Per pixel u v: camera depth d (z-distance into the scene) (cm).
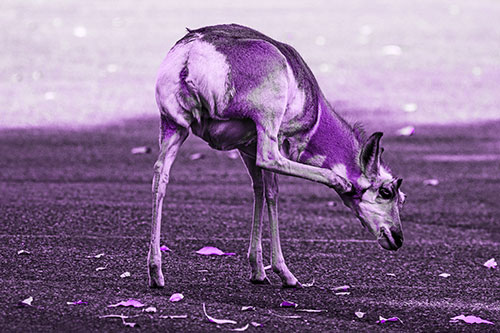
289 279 1507
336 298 1456
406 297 1485
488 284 1602
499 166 2653
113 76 4025
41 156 2647
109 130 3050
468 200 2281
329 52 4700
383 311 1389
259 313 1331
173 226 1922
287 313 1345
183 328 1230
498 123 3262
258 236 1530
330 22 5834
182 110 1414
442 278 1631
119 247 1727
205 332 1220
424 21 6028
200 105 1416
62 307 1297
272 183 1514
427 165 2647
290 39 5050
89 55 4519
